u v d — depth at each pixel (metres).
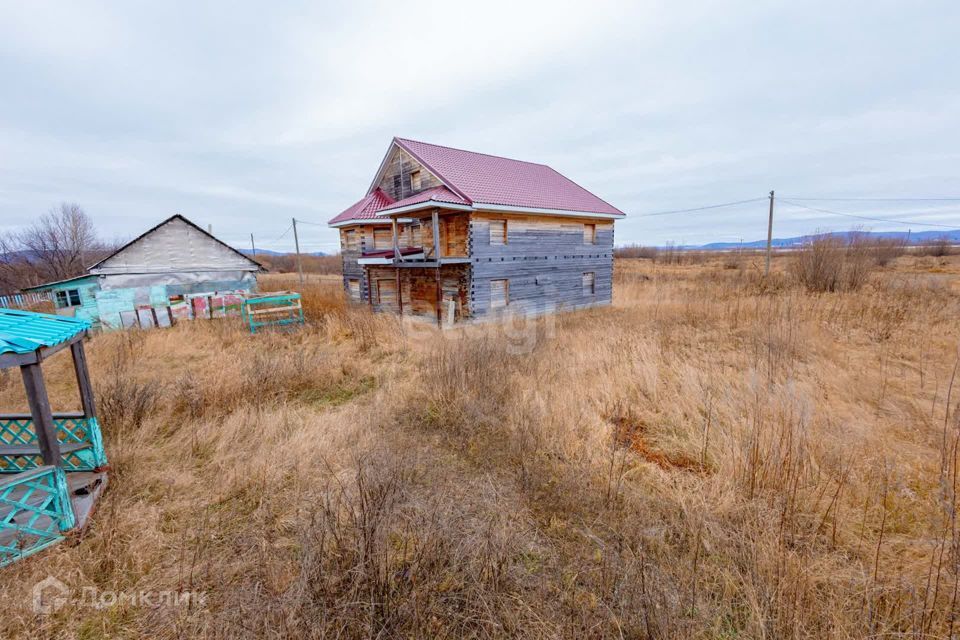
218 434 5.75
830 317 11.72
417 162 15.20
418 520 3.61
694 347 9.54
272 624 2.62
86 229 35.88
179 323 15.42
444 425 6.02
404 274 16.56
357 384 8.03
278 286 28.97
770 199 24.11
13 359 3.38
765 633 2.53
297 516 3.90
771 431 4.97
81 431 4.81
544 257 15.66
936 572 2.97
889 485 3.99
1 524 3.41
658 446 5.27
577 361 8.39
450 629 2.72
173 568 3.38
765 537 3.32
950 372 7.10
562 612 2.82
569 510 4.02
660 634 2.52
